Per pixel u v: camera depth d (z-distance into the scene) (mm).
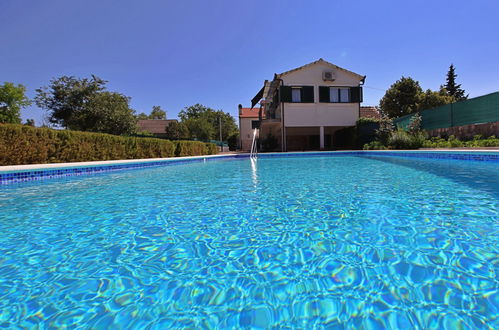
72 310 1241
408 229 2168
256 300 1273
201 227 2408
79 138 8609
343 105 18109
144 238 2166
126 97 22906
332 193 3814
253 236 2141
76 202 3600
